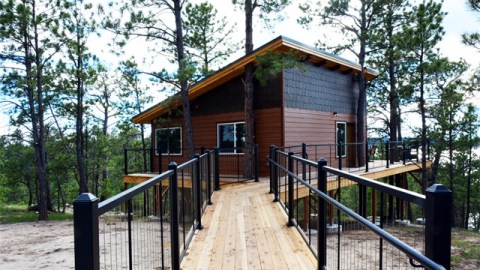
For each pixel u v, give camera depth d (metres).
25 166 17.59
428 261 0.89
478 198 20.12
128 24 9.54
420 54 9.97
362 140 12.67
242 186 8.21
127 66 10.55
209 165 6.34
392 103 14.76
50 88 13.66
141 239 3.16
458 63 12.75
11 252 7.48
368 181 1.77
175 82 10.58
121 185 21.48
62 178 20.52
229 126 11.66
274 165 6.26
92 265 1.22
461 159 18.55
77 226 1.24
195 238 4.02
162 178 2.44
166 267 3.44
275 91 10.38
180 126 13.19
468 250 8.78
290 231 4.24
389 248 3.29
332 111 12.46
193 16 16.98
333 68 12.52
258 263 3.18
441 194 1.16
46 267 6.27
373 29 12.49
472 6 7.51
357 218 1.59
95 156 17.88
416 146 12.85
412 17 11.35
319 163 2.79
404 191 1.38
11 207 23.28
